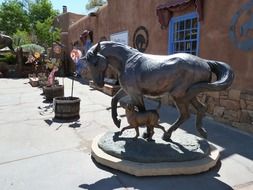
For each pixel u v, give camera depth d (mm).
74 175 3697
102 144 4289
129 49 4258
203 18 6723
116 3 11438
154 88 3941
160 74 3838
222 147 4754
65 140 5129
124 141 4332
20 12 37469
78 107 6816
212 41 6492
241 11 5676
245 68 5668
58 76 18828
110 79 11000
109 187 3383
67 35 20266
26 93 10805
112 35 12023
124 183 3484
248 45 5559
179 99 3979
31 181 3529
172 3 7574
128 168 3684
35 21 38188
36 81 13016
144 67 3959
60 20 23375
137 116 4242
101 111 7602
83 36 15641
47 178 3611
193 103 4191
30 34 37375
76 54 7875
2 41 20016
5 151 4547
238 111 5875
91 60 4203
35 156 4344
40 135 5434
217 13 6297
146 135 4414
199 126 4238
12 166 3969
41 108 7980
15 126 6078
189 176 3676
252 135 5441
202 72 3889
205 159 3889
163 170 3631
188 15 7277
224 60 6184
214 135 5426
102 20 13352
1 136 5363
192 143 4277
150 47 9117
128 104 4324
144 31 9375
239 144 4910
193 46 7266
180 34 7758
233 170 3867
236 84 5902
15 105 8438
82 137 5312
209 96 6633
